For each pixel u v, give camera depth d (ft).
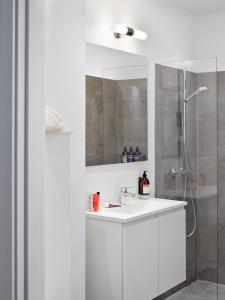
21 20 3.32
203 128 11.23
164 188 12.09
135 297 9.18
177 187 11.82
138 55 11.48
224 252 12.85
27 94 3.37
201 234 11.51
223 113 12.92
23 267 3.37
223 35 13.15
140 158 11.63
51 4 7.66
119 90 10.81
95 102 10.05
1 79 3.35
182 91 11.55
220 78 13.09
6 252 3.32
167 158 11.98
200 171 11.37
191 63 11.34
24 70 3.36
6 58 3.32
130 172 11.35
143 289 9.46
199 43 13.67
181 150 11.66
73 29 8.18
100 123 10.22
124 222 8.73
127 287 8.93
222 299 11.29
